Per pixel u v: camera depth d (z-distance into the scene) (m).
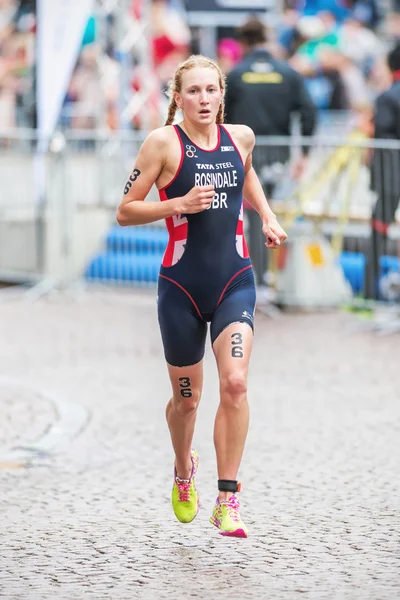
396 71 38.69
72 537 18.38
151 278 43.97
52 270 45.34
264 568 16.69
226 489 17.12
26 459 23.33
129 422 26.30
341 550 17.45
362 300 39.28
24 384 30.23
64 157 44.50
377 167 37.84
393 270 38.12
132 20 48.38
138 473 22.27
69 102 51.06
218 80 17.48
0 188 45.84
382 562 16.84
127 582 16.16
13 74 53.12
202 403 28.02
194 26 53.56
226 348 17.28
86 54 50.09
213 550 17.62
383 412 26.86
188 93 17.33
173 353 17.72
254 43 41.25
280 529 18.61
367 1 55.47
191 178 17.38
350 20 55.03
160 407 27.75
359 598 15.30
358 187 39.03
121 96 48.38
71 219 44.88
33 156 44.94
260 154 40.69
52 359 33.50
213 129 17.64
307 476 21.80
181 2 53.75
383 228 38.00
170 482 21.62
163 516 19.50
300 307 41.25
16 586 16.03
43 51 44.38
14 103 53.16
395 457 23.03
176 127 17.53
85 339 36.56
